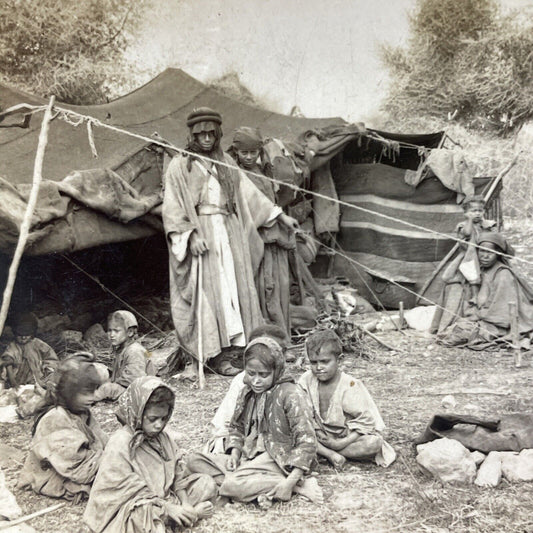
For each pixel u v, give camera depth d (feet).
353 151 40.68
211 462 14.30
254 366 14.02
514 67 53.78
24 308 27.14
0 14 51.85
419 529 12.80
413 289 36.47
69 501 13.99
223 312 23.99
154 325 29.22
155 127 35.32
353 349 27.14
